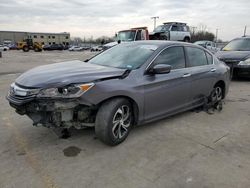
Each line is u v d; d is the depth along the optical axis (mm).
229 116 5004
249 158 3307
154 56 3992
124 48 4559
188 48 4707
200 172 2947
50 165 3016
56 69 3713
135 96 3600
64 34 110000
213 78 5164
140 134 3973
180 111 4570
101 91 3234
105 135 3363
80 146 3498
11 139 3686
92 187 2627
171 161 3182
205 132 4148
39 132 3934
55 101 3082
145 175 2863
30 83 3219
